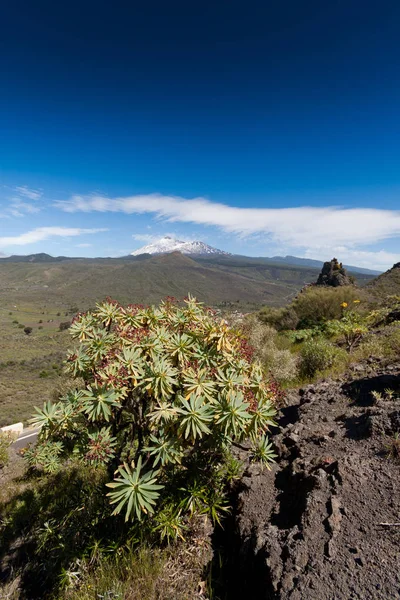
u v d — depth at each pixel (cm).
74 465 478
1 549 350
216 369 281
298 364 703
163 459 237
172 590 213
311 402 419
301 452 300
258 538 216
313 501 223
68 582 236
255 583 200
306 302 1441
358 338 715
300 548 194
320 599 164
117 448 287
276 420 434
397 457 242
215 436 257
